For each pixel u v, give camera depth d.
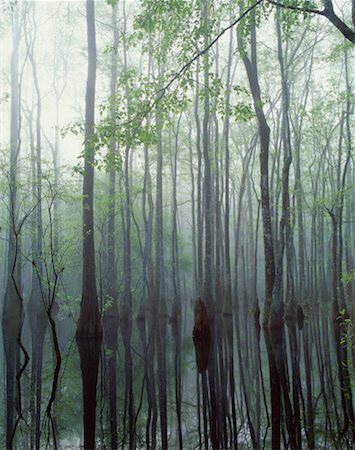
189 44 11.02
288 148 19.98
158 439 7.88
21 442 7.70
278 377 12.38
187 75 10.45
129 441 7.78
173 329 24.48
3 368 13.61
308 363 14.04
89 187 17.88
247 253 38.62
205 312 19.31
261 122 18.75
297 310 24.08
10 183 18.98
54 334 13.21
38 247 23.56
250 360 15.20
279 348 16.62
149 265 29.39
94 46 18.25
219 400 10.42
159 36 20.50
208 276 22.33
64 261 21.83
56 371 12.90
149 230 29.94
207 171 23.22
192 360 15.31
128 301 24.80
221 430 8.34
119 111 11.26
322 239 31.58
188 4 10.90
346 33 8.45
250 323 26.23
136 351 17.00
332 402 9.85
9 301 22.61
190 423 8.80
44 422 8.77
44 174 18.73
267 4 10.38
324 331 21.73
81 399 10.42
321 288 31.09
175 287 26.69
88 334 17.03
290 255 23.62
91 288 17.36
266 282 19.33
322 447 7.30
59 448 7.43
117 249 31.17
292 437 7.82
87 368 13.72
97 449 7.40
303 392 10.72
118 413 9.41
